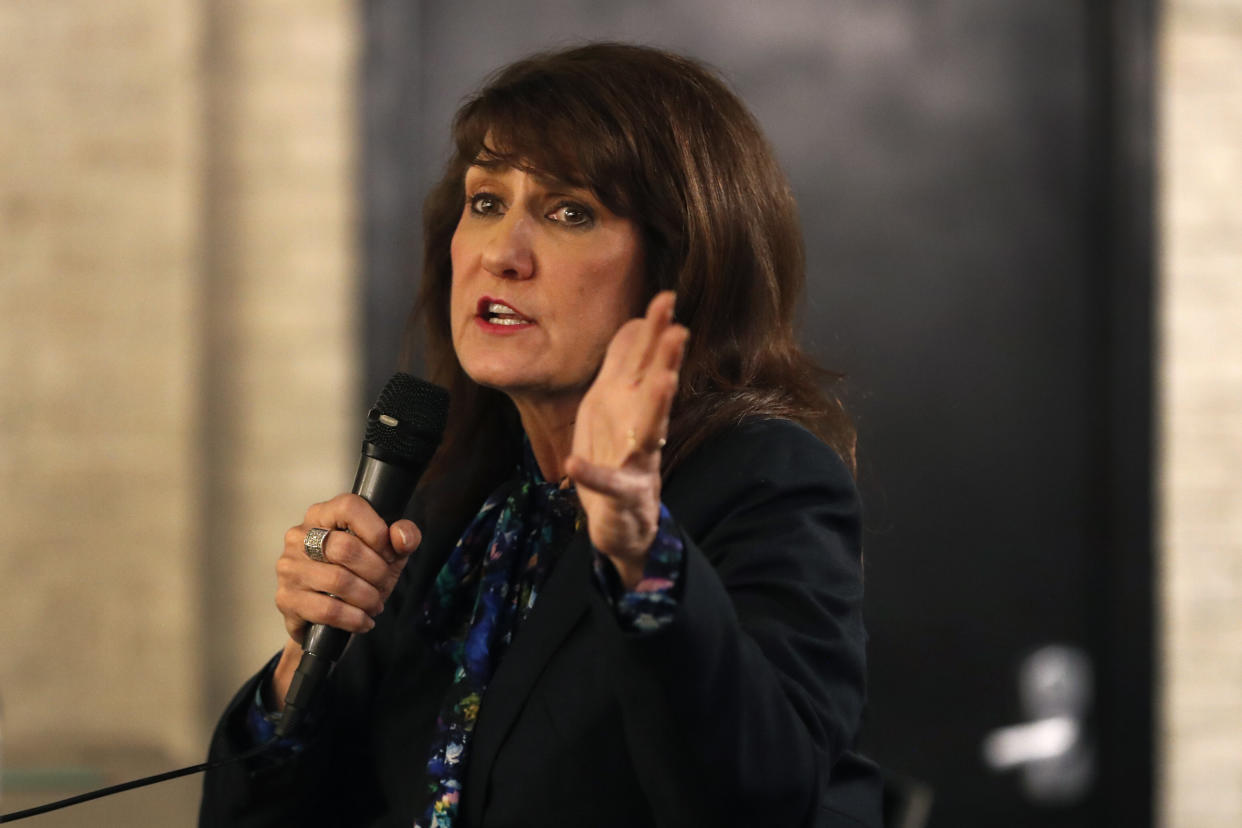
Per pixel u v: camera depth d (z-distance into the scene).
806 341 12.32
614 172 4.80
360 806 5.55
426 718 5.14
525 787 4.51
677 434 4.87
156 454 13.51
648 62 5.11
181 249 13.45
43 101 13.35
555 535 5.05
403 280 13.52
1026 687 13.98
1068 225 14.00
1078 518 14.05
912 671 13.88
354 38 13.44
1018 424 13.98
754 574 4.34
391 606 5.64
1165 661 14.14
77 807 8.38
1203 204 14.01
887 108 13.83
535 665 4.62
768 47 13.72
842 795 4.90
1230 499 14.11
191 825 8.12
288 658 5.20
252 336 13.50
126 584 13.51
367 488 5.00
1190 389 14.05
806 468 4.69
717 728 3.64
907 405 13.84
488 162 4.89
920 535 13.88
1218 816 14.20
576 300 4.81
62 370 13.44
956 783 13.88
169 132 13.42
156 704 13.51
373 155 13.44
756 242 5.05
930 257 13.87
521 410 5.16
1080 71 13.99
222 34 13.41
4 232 13.38
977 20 13.91
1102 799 14.05
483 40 13.56
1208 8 13.98
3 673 13.40
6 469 13.41
